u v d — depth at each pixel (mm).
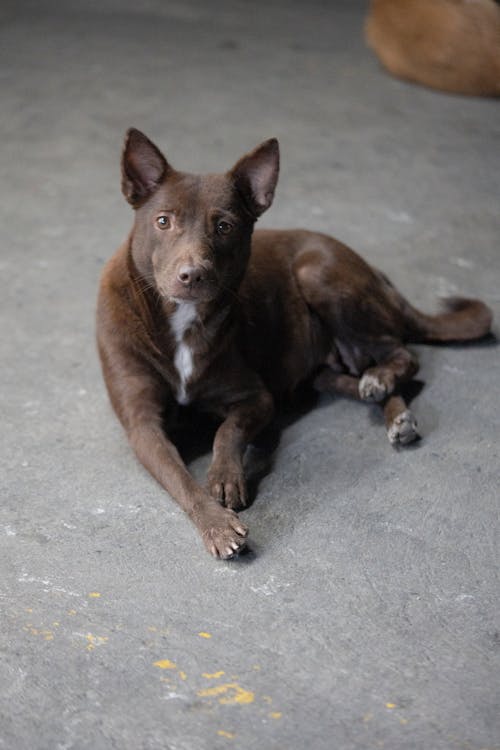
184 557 1567
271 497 1670
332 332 1892
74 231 2328
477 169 2666
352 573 1552
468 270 2244
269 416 1762
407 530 1619
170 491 1631
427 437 1793
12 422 1799
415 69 3219
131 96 3006
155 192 1688
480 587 1537
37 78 3102
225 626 1473
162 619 1479
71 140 2705
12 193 2455
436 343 2010
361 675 1418
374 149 2742
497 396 1884
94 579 1529
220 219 1674
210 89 3113
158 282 1662
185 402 1761
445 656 1444
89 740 1338
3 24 3604
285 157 2674
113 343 1723
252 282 1822
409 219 2422
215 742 1340
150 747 1333
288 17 4004
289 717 1368
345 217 2418
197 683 1401
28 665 1413
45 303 2092
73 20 3721
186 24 3795
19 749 1327
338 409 1862
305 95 3113
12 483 1680
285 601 1509
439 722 1368
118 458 1738
